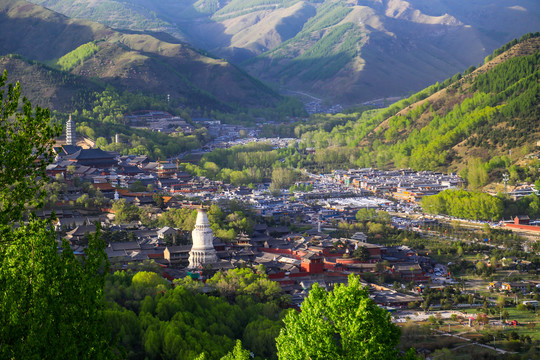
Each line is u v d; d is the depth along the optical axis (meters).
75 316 127.69
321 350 163.62
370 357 160.38
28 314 123.75
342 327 166.88
